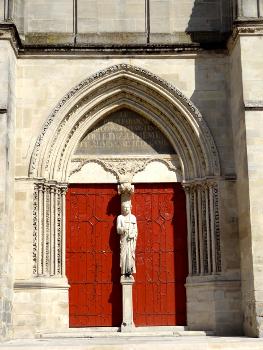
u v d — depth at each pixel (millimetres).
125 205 32094
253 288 28078
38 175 31172
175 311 31766
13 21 30438
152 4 33312
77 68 32125
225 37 32812
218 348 25359
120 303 31766
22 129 31531
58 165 32062
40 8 33125
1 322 27281
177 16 33344
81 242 32281
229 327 30062
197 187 32125
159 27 33094
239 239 30766
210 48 32344
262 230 28516
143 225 32594
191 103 32031
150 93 32656
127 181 32656
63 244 31766
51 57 32156
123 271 31453
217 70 32438
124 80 32531
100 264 32125
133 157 33031
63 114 31797
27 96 31828
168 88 32125
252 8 30578
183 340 26656
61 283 30922
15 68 31562
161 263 32250
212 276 30625
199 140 31875
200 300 30922
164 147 33312
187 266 32156
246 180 29266
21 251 30344
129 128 33375
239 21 30219
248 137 29328
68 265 31969
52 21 33031
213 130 31938
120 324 31500
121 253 31688
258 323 27594
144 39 32906
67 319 30891
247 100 29734
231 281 30453
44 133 31453
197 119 31953
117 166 32938
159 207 32812
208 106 32156
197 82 32312
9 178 29469
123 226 31750
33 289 29953
